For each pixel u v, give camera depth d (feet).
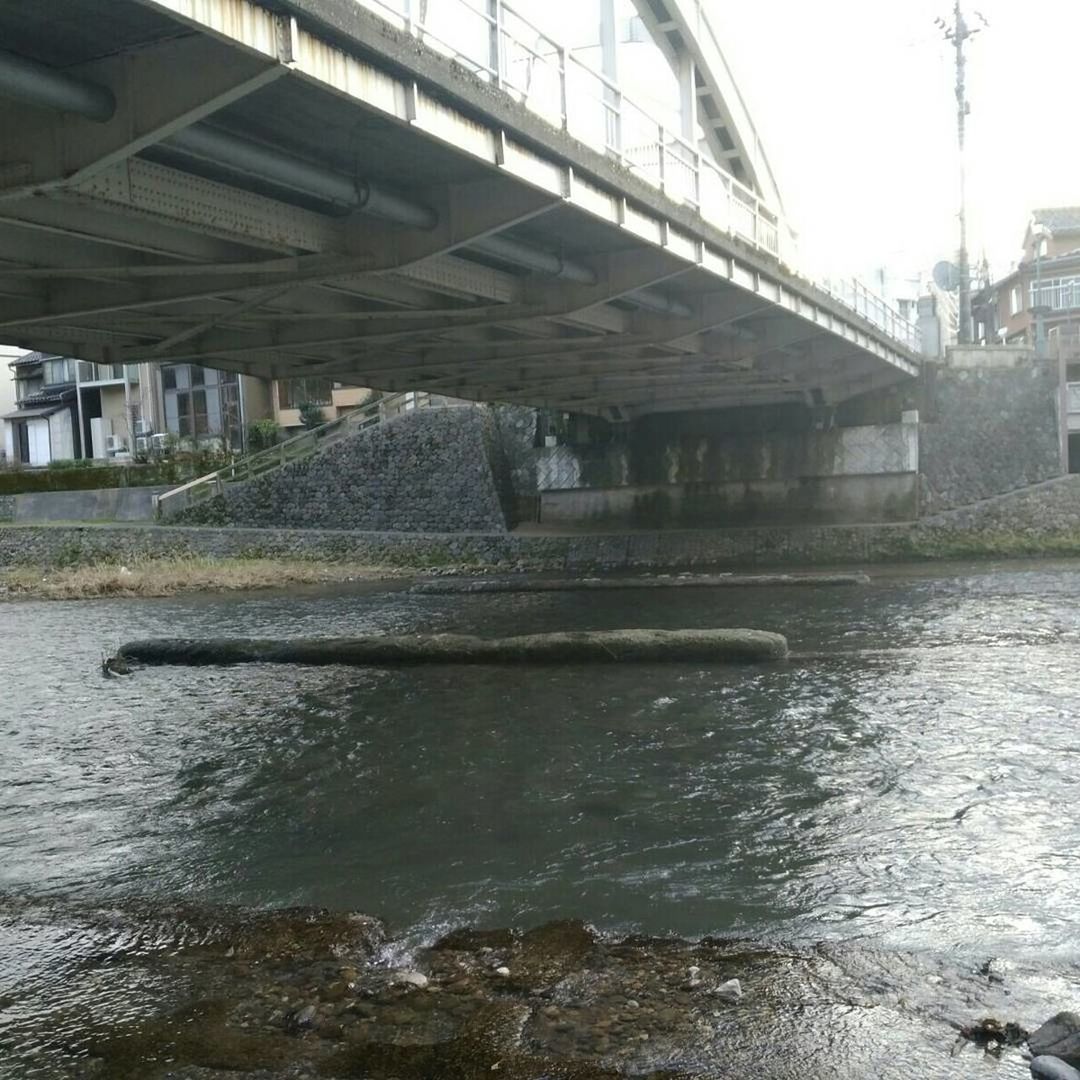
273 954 18.22
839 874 20.79
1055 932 17.80
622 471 108.27
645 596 73.51
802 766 28.50
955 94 123.34
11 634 66.85
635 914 19.30
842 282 76.89
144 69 22.38
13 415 175.42
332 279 35.65
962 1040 14.38
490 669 45.42
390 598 80.53
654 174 44.60
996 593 65.67
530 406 97.76
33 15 20.80
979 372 96.63
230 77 21.63
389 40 24.77
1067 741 29.78
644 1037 14.79
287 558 110.42
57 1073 14.58
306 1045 15.03
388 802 27.17
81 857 24.02
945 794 25.48
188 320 42.60
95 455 170.71
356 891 21.18
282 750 33.12
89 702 42.45
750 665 43.62
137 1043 15.31
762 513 102.47
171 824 26.25
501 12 31.42
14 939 19.38
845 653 45.85
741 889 20.27
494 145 30.30
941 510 95.96
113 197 25.68
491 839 23.88
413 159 31.35
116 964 18.15
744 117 85.30
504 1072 14.01
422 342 54.95
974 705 34.65
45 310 38.09
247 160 26.43
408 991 16.51
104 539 116.98
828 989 16.02
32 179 23.73
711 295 58.23
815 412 99.81
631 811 25.40
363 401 147.13
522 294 47.47
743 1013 15.35
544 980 16.69
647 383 84.38
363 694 41.22
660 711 35.81
